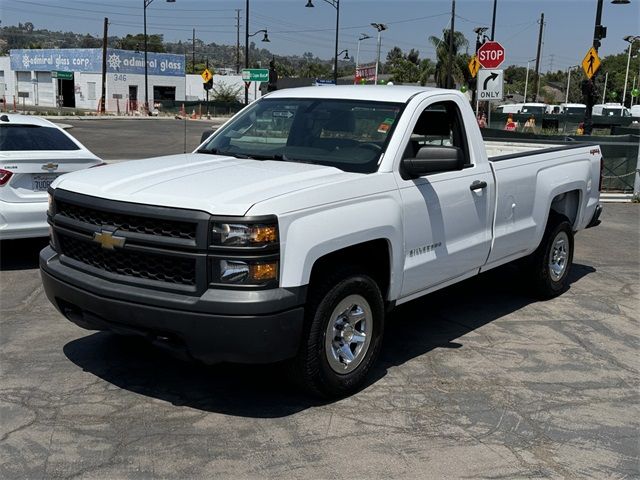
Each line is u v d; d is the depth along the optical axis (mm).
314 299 4285
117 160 19359
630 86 100938
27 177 7336
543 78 124438
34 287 7023
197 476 3646
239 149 5465
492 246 5977
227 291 3957
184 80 73562
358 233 4445
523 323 6383
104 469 3686
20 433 4039
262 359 4047
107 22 57906
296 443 4020
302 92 5848
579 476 3793
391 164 4891
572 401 4738
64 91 71875
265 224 3943
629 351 5754
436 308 6785
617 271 8508
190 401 4520
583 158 7465
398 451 3975
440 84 53000
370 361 4797
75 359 5160
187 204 4031
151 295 4074
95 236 4301
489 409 4562
